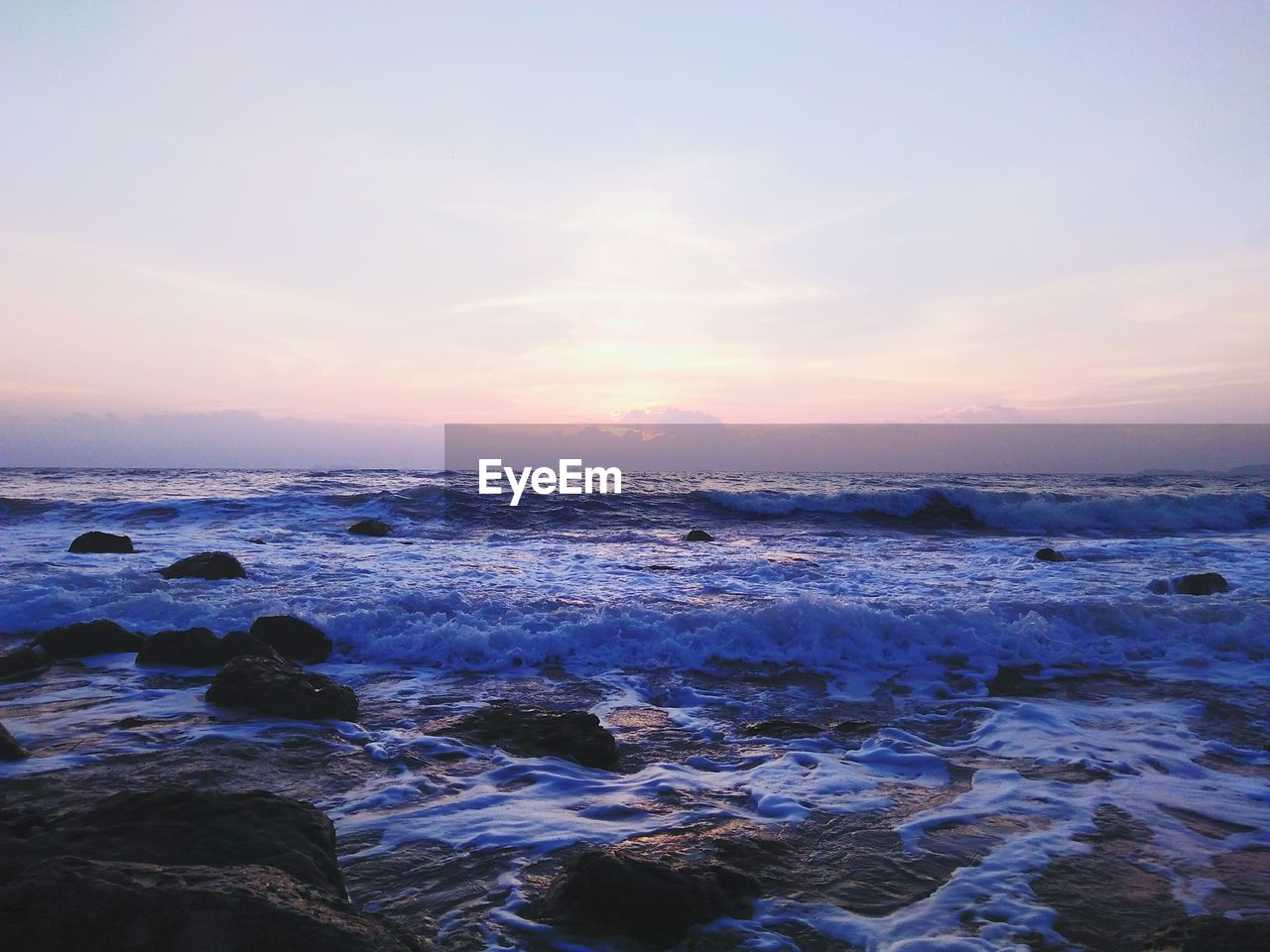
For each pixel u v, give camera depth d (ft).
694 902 11.40
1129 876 13.15
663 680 25.79
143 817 10.92
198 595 33.04
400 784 16.58
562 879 12.09
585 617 30.17
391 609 30.48
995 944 11.01
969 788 17.04
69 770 16.53
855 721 21.83
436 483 96.89
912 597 35.58
